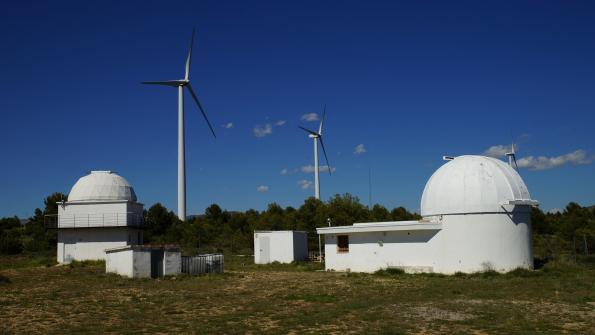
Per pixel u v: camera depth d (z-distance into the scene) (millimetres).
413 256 37969
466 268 35719
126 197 57094
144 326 18125
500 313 20094
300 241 52969
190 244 70812
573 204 79938
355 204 73750
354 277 35625
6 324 18547
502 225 35688
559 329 17125
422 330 17234
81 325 18312
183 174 71250
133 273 35531
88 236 53375
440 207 37062
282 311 21188
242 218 86062
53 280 34344
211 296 25953
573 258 41500
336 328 17641
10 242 68938
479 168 37125
